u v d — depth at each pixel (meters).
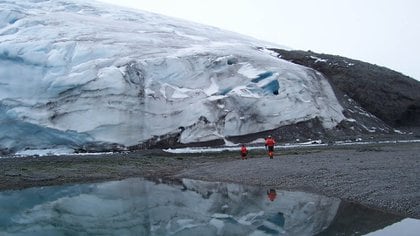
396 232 10.18
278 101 36.88
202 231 12.02
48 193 18.72
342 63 48.72
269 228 11.81
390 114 42.66
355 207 13.17
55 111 31.64
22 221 14.16
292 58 50.47
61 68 34.56
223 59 39.66
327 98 40.47
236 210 14.41
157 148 32.31
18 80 33.66
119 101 32.41
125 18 53.53
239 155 27.61
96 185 20.34
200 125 33.41
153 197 17.44
